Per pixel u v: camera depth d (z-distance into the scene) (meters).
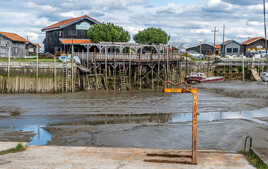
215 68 78.81
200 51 97.12
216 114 31.03
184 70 75.56
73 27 66.81
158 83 54.59
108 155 13.24
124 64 51.78
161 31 78.44
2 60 52.78
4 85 45.22
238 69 76.62
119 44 53.06
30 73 45.84
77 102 38.00
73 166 11.68
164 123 26.70
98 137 22.03
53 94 45.03
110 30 63.84
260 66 77.31
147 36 76.19
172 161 11.95
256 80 71.88
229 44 99.56
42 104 36.44
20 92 45.41
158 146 19.75
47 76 46.22
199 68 77.31
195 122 11.66
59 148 14.66
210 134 22.61
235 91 49.78
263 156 13.67
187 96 44.22
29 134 22.98
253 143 20.05
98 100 39.69
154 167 11.41
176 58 61.44
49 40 74.94
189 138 21.66
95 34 63.09
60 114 30.67
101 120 28.05
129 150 14.23
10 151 14.09
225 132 23.14
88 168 11.43
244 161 12.14
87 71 48.66
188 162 11.78
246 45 97.81
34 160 12.52
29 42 74.69
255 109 34.09
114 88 49.97
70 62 48.97
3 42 62.00
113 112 31.83
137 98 41.78
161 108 34.22
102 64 53.53
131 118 28.95
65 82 47.09
